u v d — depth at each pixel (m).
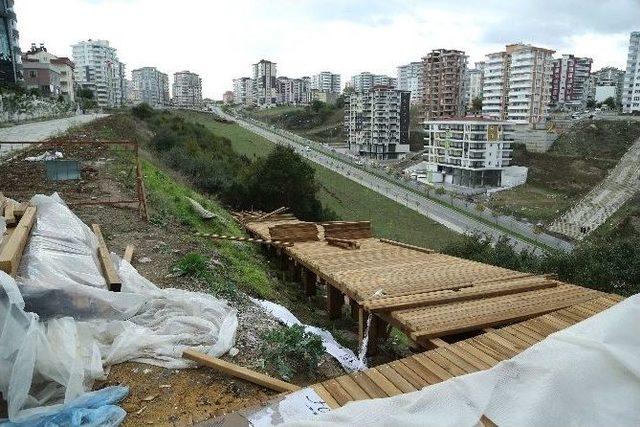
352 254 11.54
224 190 22.72
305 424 3.67
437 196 51.38
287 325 6.92
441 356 5.26
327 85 162.25
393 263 10.51
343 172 57.31
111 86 109.06
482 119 58.53
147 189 13.84
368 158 73.81
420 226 39.72
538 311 6.73
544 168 61.84
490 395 3.95
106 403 4.22
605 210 46.62
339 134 91.75
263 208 22.70
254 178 23.33
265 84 145.25
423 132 83.44
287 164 23.14
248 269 9.99
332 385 4.59
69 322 4.80
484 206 48.72
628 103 84.19
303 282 11.72
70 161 10.21
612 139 65.62
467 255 17.97
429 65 80.00
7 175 13.52
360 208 43.19
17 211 7.23
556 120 74.06
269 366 5.28
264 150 55.09
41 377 4.26
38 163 15.34
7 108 32.06
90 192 12.52
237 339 5.64
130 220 10.41
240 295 7.49
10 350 4.01
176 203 14.15
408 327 6.32
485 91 83.38
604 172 58.00
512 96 77.88
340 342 8.27
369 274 9.36
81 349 4.72
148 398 4.41
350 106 78.94
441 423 3.70
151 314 5.69
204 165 24.84
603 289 13.67
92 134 23.98
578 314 6.60
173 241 9.48
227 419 4.00
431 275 9.21
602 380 3.91
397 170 65.12
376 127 74.62
